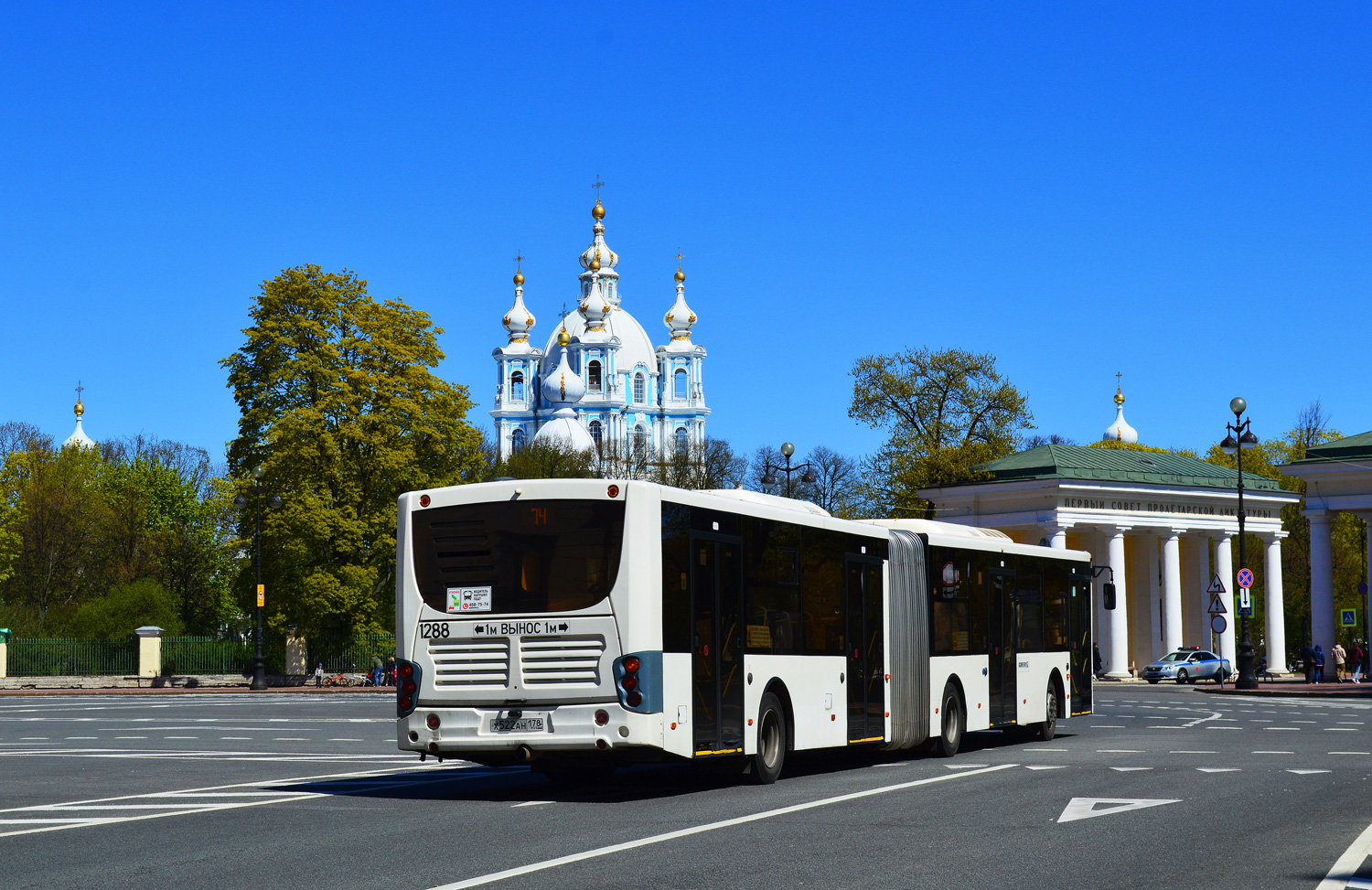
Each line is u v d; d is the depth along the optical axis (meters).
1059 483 70.31
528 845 12.38
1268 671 76.81
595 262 185.38
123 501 99.94
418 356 65.44
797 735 19.31
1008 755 23.83
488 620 16.67
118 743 27.81
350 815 14.81
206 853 11.95
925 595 23.59
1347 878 10.71
